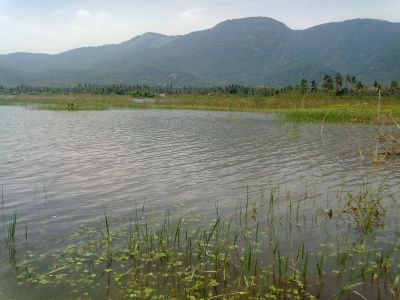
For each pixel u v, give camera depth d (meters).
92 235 8.49
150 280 6.73
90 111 45.91
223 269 7.12
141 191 11.68
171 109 52.12
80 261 7.34
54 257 7.48
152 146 19.80
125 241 8.22
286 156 17.28
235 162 15.94
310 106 50.38
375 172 14.17
